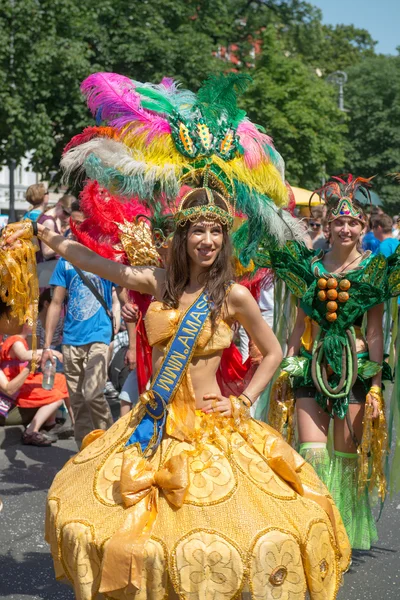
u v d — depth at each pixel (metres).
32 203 9.93
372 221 11.08
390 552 4.79
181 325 3.19
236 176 3.67
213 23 26.00
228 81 3.76
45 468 6.54
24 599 4.13
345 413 4.34
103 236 4.08
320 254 4.50
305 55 36.69
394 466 4.92
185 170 3.60
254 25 30.89
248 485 3.05
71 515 3.02
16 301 3.67
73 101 20.62
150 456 3.13
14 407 7.30
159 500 3.00
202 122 3.63
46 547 4.86
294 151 25.34
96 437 3.53
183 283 3.27
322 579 3.04
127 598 2.88
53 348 7.86
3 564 4.58
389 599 4.13
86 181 4.00
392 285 4.29
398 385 4.82
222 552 2.85
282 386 4.56
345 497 4.48
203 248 3.19
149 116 3.67
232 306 3.25
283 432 4.55
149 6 22.36
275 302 5.15
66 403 7.49
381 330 4.44
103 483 3.10
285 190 3.90
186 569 2.84
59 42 19.97
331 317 4.34
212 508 2.95
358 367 4.39
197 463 3.08
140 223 3.70
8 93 19.25
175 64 22.28
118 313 7.26
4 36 18.95
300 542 2.97
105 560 2.86
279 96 24.73
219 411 3.22
